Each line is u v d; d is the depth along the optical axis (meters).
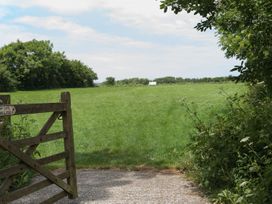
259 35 5.78
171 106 21.81
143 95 30.95
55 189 7.92
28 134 9.33
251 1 5.72
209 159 7.74
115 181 8.50
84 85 99.12
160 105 22.75
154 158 10.62
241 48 6.17
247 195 5.98
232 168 7.24
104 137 14.17
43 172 6.24
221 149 7.60
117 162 10.35
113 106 23.98
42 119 19.36
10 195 5.53
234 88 29.28
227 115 8.70
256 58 5.99
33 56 88.25
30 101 34.16
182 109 19.92
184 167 9.21
